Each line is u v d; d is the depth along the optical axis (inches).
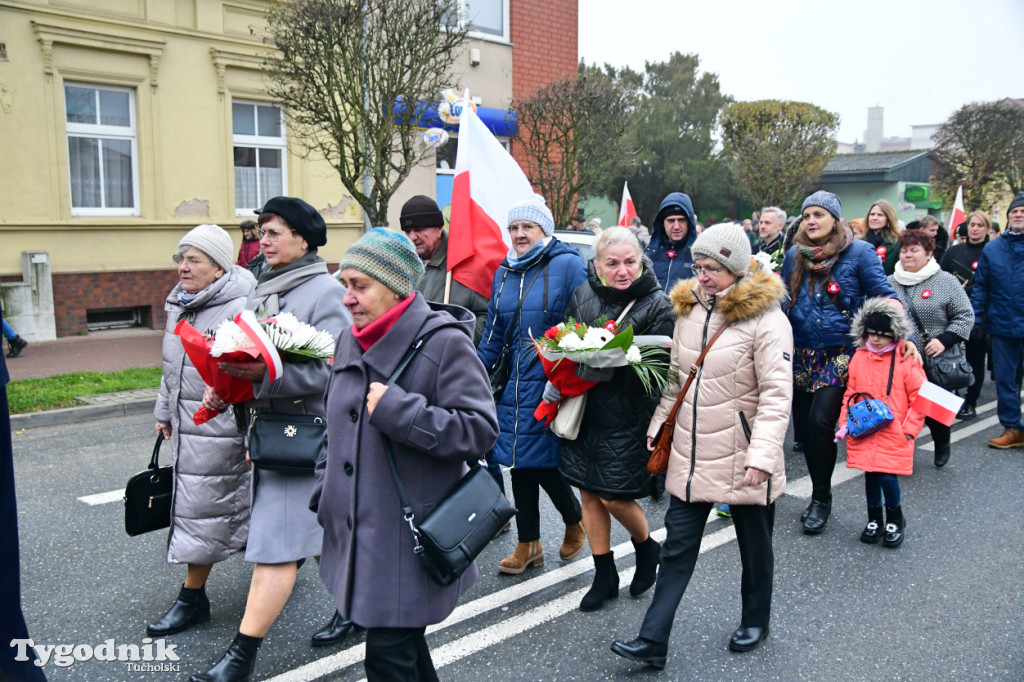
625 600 163.9
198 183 519.8
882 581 175.2
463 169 205.3
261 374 121.1
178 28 499.2
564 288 169.5
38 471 249.4
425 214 201.8
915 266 263.6
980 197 1087.6
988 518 214.4
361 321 102.6
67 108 476.4
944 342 257.4
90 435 294.0
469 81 589.6
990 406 347.3
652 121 1466.5
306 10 348.5
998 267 277.0
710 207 1459.2
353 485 100.0
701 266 136.7
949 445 269.3
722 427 134.6
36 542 193.0
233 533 146.6
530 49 625.0
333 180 570.9
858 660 141.8
